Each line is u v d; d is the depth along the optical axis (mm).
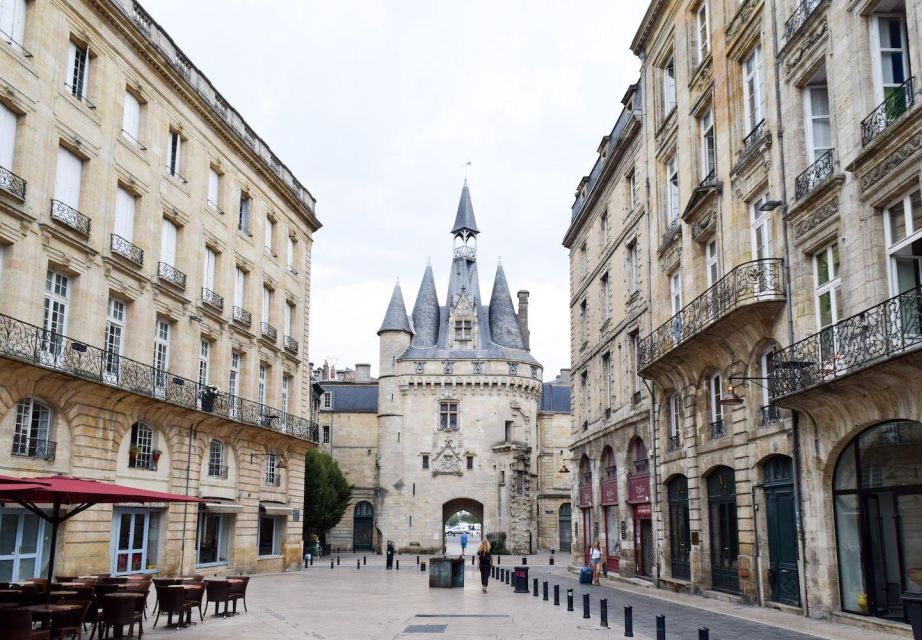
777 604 17469
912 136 12977
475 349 66688
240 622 15883
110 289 23234
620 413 29344
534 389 67125
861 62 14633
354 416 72875
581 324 37344
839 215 15180
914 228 13336
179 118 27656
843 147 15109
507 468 62812
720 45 20828
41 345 19953
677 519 24078
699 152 22859
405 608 18719
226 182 31094
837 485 15680
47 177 20562
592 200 34406
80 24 22297
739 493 19141
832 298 15805
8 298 19047
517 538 62094
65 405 20656
